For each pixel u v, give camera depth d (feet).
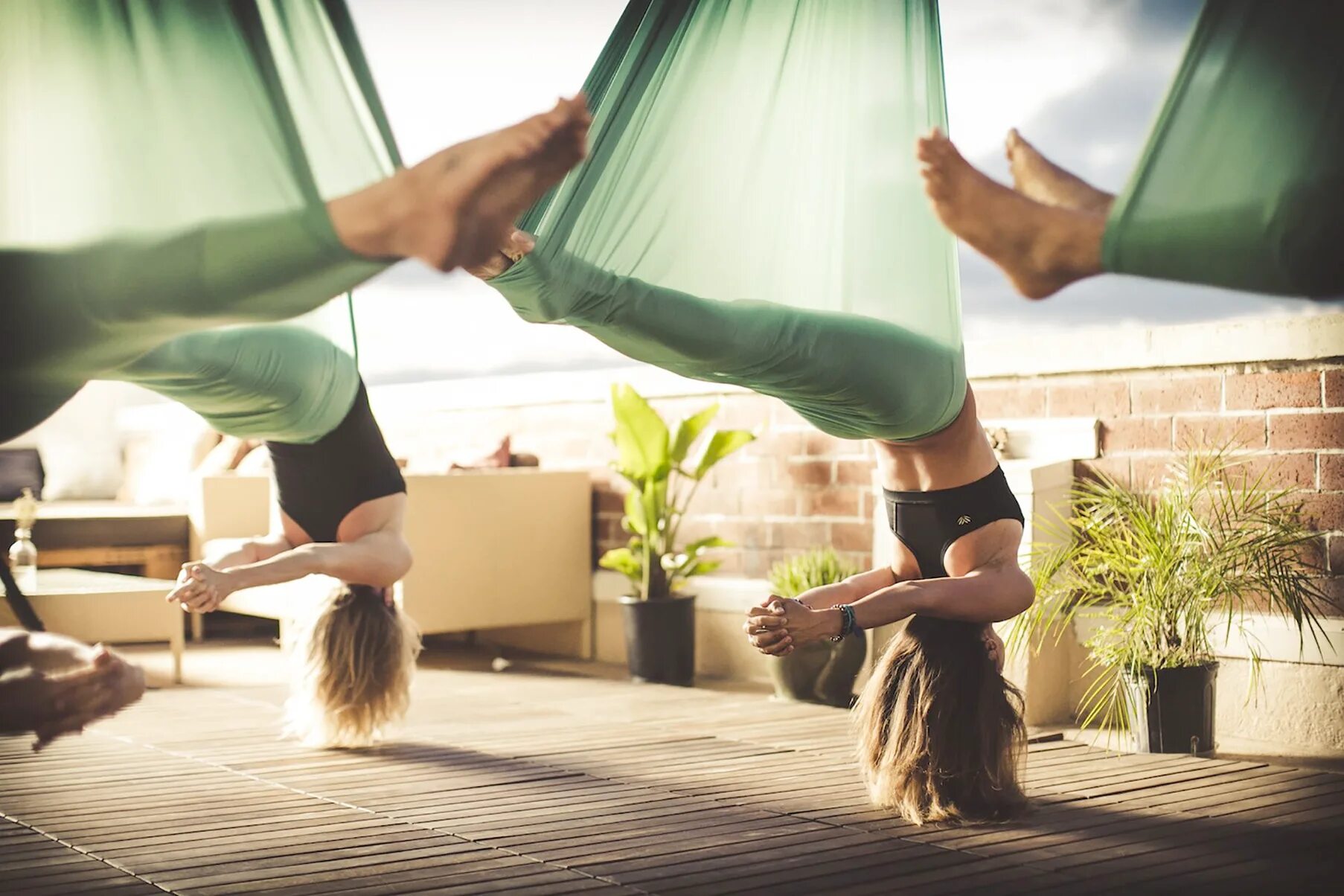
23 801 11.03
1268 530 13.53
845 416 10.15
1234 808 10.86
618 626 20.47
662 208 9.00
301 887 8.64
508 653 21.61
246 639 23.11
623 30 8.51
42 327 6.63
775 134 9.42
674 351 8.77
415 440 24.91
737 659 18.69
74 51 6.85
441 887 8.64
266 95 6.48
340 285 6.61
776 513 18.52
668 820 10.43
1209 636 14.14
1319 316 13.57
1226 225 6.27
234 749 13.23
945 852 9.52
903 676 10.82
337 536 12.92
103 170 6.73
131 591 17.61
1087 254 6.31
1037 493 14.73
